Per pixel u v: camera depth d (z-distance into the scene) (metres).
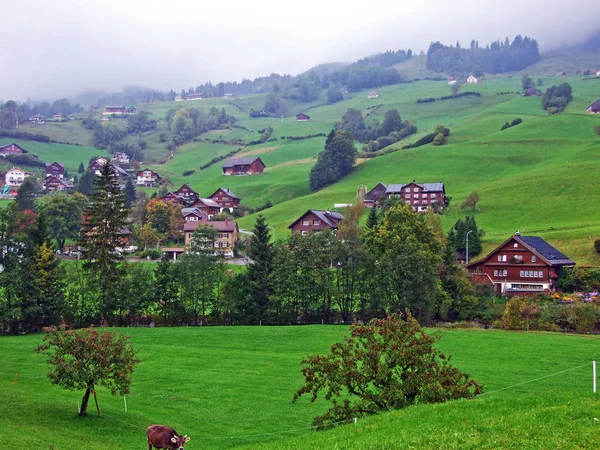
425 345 44.41
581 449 25.75
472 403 35.66
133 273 106.94
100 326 103.12
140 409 57.44
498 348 80.38
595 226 153.00
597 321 93.38
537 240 131.38
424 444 28.31
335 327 96.94
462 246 150.38
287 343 86.06
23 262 101.38
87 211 114.38
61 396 59.81
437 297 105.62
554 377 65.62
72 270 111.00
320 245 107.19
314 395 44.25
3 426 45.94
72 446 42.91
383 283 103.06
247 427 52.78
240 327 98.12
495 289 119.69
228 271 113.81
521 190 194.38
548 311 97.56
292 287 105.75
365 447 29.12
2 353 79.56
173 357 78.25
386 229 118.44
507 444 27.06
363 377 43.47
